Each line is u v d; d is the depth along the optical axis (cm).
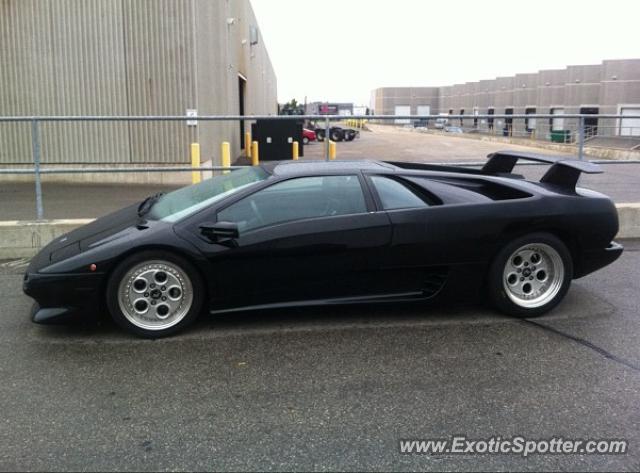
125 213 538
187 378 395
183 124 1420
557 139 1844
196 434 325
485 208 488
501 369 405
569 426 332
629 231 817
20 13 1382
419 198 490
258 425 334
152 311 461
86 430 330
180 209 488
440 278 495
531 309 502
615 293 573
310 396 368
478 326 487
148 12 1389
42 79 1402
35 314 459
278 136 1923
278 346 447
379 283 486
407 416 343
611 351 434
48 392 375
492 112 6731
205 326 488
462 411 348
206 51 1564
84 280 445
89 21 1391
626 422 335
